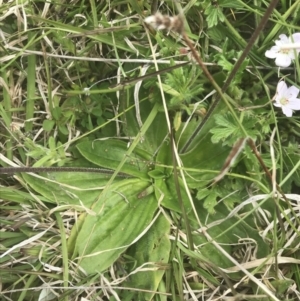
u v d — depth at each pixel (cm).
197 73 28
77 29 28
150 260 28
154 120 29
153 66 28
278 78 30
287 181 29
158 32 28
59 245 29
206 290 29
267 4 29
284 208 29
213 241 27
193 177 29
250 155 26
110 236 28
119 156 29
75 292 28
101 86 30
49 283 28
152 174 29
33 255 28
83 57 29
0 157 28
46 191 28
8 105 29
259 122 28
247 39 31
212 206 27
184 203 28
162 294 28
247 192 29
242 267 26
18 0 29
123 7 31
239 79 27
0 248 28
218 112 28
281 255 29
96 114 29
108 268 29
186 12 29
